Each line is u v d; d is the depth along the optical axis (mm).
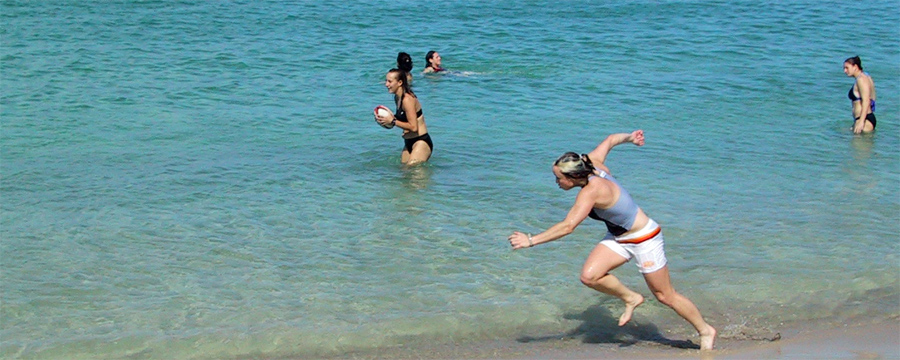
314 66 19188
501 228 9023
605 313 6992
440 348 6336
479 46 21812
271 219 9297
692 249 8445
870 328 6598
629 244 5953
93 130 13633
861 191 10586
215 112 15039
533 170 11414
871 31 23938
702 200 10117
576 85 17656
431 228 9016
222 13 25188
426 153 11688
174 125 14055
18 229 8898
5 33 21453
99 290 7379
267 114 14938
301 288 7438
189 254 8227
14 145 12602
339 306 7066
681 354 6055
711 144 13070
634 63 19922
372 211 9594
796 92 17156
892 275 7750
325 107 15547
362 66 19297
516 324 6773
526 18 25672
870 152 12648
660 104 16031
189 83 17281
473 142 13039
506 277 7703
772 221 9344
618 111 15438
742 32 23703
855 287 7488
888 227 9164
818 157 12352
